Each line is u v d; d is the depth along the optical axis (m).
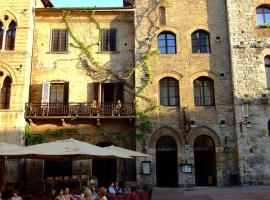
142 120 27.45
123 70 29.14
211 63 28.75
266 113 27.41
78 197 14.39
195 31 29.56
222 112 27.77
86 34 29.84
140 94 27.95
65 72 29.00
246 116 27.30
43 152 14.11
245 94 27.70
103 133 27.86
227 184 26.58
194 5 29.97
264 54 28.59
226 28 29.41
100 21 30.14
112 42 29.91
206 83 28.70
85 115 27.27
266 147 26.77
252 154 26.62
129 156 18.42
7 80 27.52
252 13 29.41
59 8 29.61
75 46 29.52
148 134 27.23
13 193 14.53
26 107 26.92
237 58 28.44
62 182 23.56
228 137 27.31
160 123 27.52
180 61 28.78
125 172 27.22
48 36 29.70
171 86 28.59
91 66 29.17
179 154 27.00
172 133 27.41
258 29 29.06
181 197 20.23
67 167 27.48
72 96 28.53
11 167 25.88
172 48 29.31
